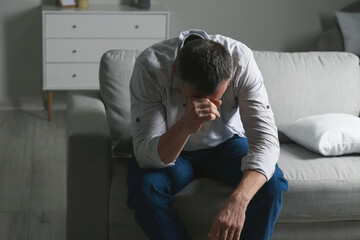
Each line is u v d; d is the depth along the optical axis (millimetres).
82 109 2525
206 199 2242
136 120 2221
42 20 4312
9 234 2740
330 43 4699
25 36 4684
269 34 5152
